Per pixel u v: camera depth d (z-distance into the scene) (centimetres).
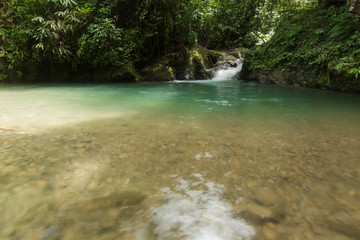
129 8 823
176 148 153
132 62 802
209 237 72
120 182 106
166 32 866
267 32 1134
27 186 101
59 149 149
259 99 400
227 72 962
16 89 537
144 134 184
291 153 146
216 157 138
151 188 101
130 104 341
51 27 663
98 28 694
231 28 1210
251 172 118
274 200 93
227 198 94
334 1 649
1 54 664
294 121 237
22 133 186
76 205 88
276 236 73
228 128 206
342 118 252
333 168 124
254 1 1151
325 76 549
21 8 656
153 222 79
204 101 375
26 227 75
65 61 754
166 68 854
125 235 72
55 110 289
